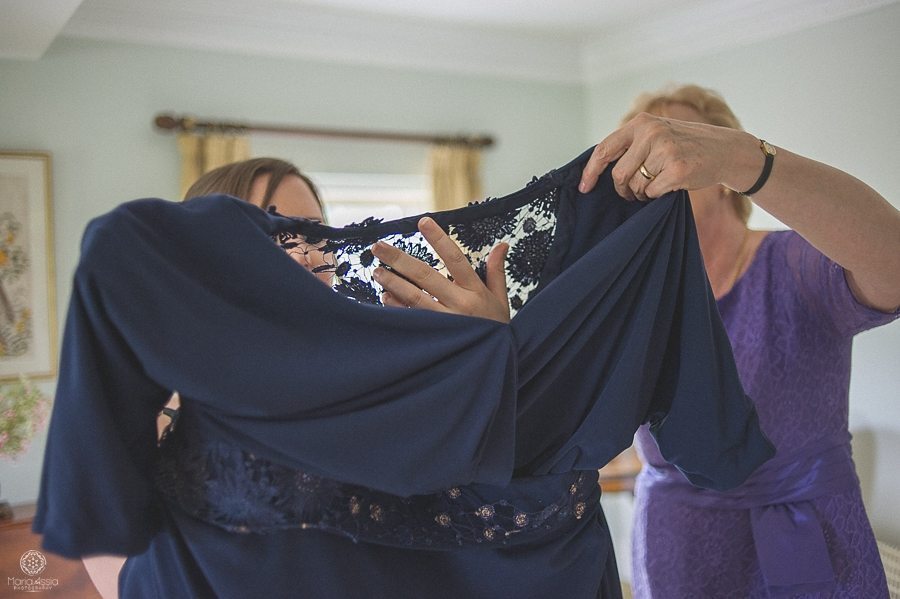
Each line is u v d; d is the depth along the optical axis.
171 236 0.82
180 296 0.80
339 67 3.83
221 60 3.57
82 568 2.62
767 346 1.43
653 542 1.53
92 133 3.34
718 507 1.47
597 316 1.01
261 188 1.31
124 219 0.78
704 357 1.06
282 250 0.85
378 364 0.86
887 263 1.16
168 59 3.47
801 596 1.41
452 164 4.06
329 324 0.87
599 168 1.03
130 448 0.83
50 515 0.77
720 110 1.63
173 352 0.79
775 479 1.44
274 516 0.86
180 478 0.88
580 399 1.05
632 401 1.04
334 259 0.96
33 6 2.57
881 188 3.02
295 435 0.84
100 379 0.78
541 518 1.00
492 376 0.92
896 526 2.86
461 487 0.98
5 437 2.74
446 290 0.97
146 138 3.44
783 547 1.41
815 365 1.42
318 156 3.80
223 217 0.83
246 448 0.85
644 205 1.07
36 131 3.25
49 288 3.26
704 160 1.01
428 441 0.88
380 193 3.98
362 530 0.91
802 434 1.43
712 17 3.60
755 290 1.45
